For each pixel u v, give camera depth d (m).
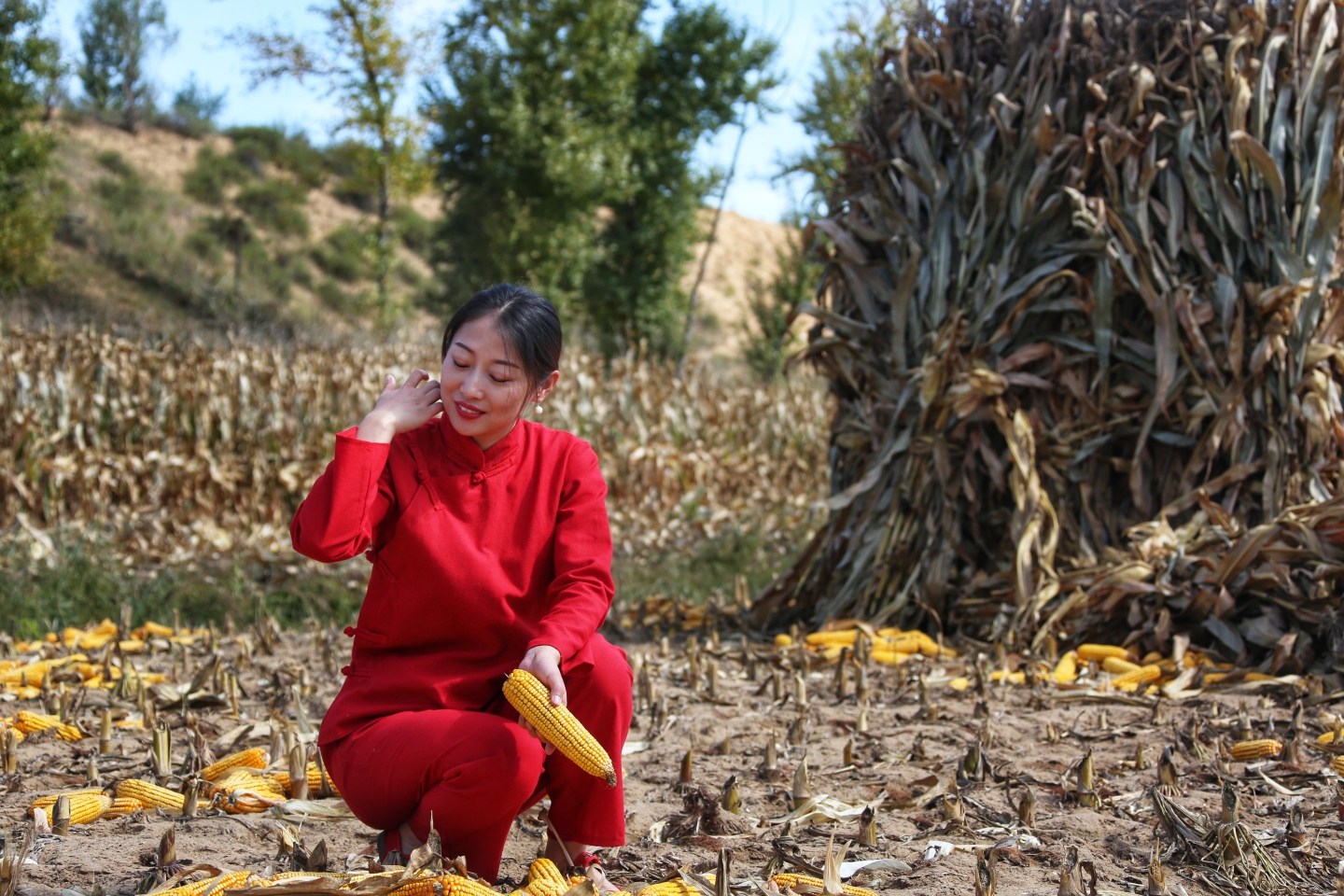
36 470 9.18
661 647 5.07
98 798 2.71
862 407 5.55
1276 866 2.42
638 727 3.79
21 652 5.17
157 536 8.39
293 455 9.78
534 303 2.10
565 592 2.09
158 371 10.53
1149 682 4.32
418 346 14.65
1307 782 3.06
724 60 27.67
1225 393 4.86
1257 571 4.52
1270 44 4.87
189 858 2.37
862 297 5.58
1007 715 3.91
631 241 27.78
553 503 2.17
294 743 3.20
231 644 5.34
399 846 2.07
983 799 2.96
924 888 2.31
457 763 1.94
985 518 5.23
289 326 23.41
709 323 36.75
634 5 26.64
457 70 25.91
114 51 37.66
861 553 5.43
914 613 5.26
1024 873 2.42
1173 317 4.89
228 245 29.80
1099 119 5.09
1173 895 2.28
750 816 2.84
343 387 10.55
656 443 10.89
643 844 2.61
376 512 2.05
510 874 2.44
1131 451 5.17
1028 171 5.16
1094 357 5.11
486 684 2.10
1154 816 2.83
